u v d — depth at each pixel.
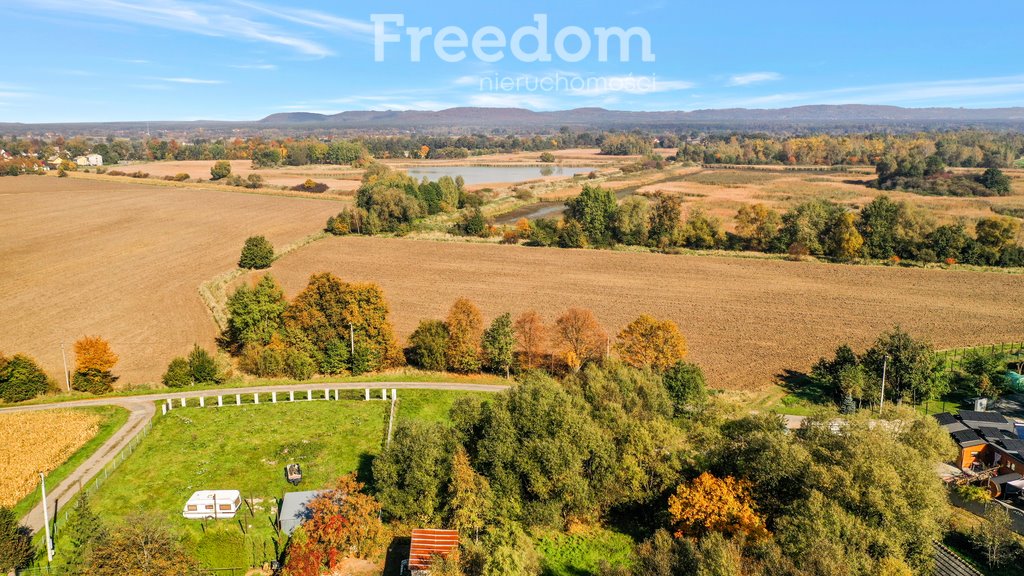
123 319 90.31
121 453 55.12
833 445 45.44
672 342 69.94
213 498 46.69
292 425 61.88
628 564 43.41
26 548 40.16
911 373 67.06
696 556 36.31
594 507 48.78
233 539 41.28
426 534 42.75
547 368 76.00
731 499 42.53
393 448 47.78
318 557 40.28
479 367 76.44
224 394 68.69
